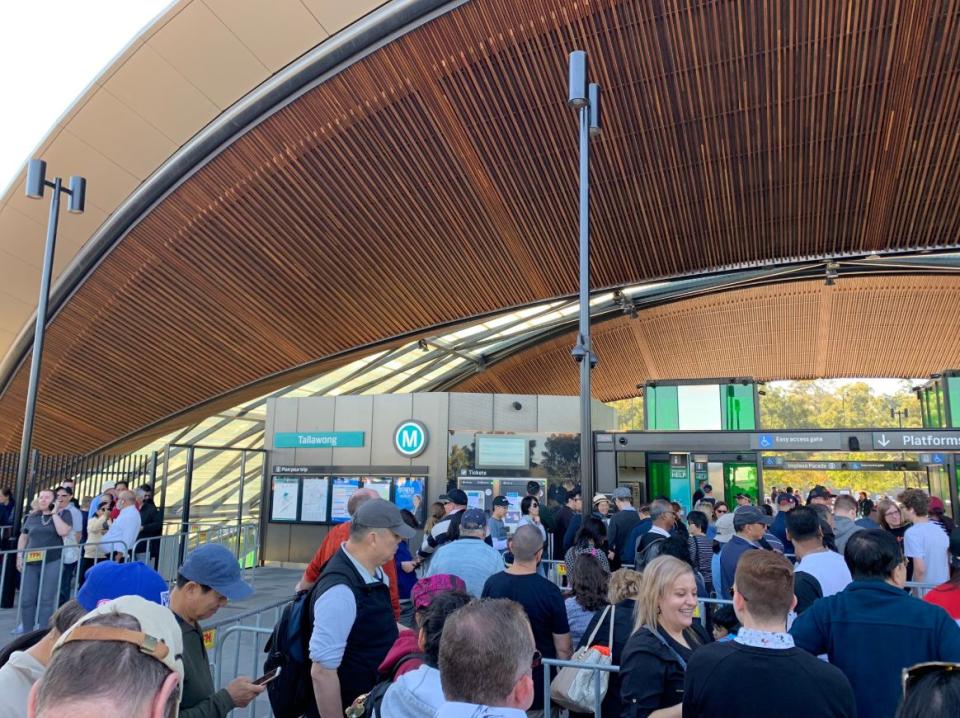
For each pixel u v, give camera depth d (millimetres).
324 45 12797
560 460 14305
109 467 14453
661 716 2531
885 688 2559
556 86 12492
